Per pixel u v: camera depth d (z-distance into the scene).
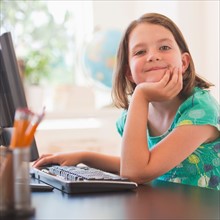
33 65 2.93
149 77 1.28
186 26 2.36
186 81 1.36
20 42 2.92
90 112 2.78
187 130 1.19
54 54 3.00
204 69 2.35
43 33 2.98
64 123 2.78
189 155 1.24
